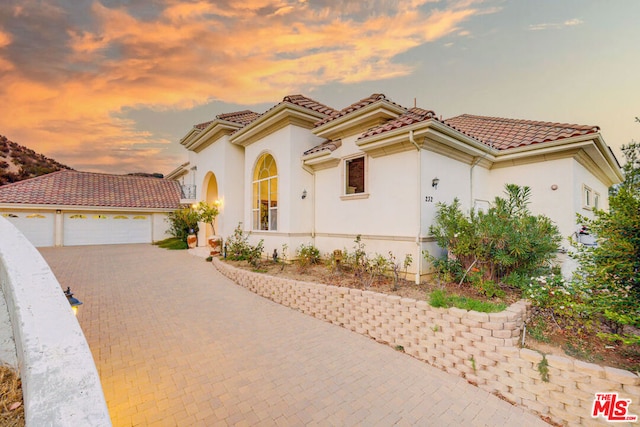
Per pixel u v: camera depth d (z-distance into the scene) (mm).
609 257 3973
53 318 2166
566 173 9570
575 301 4785
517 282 6312
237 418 3648
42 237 20734
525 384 4105
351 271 9625
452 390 4449
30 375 1704
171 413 3697
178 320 6957
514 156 10297
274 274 9570
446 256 8094
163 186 29234
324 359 5277
